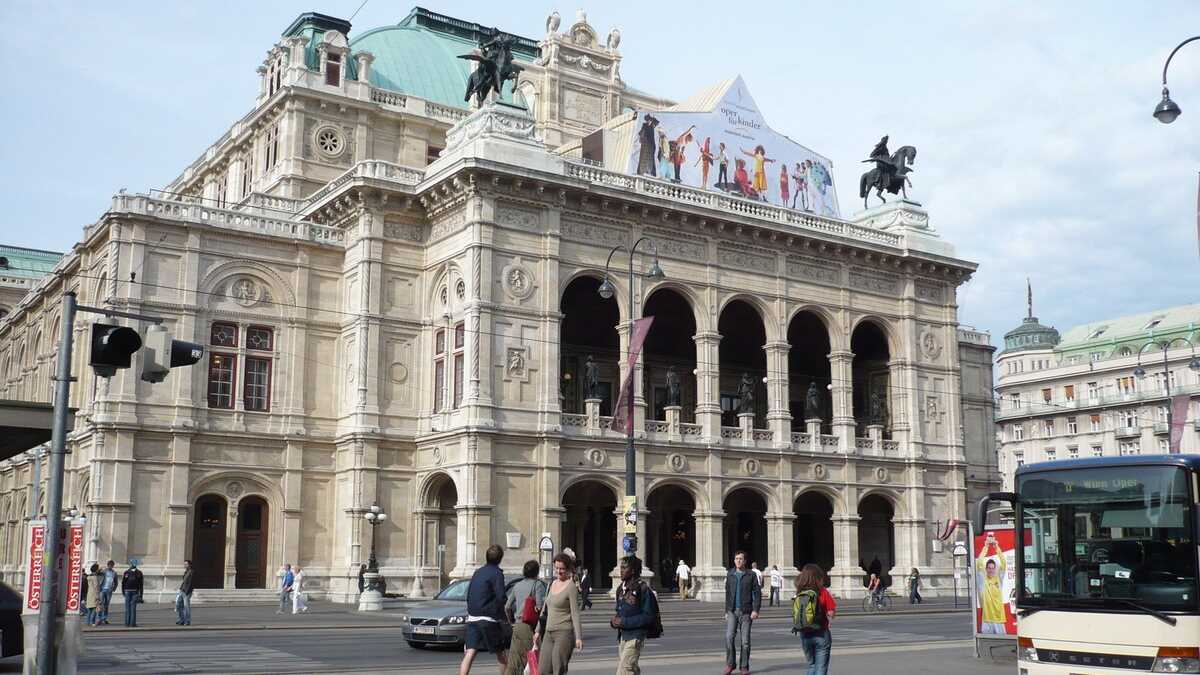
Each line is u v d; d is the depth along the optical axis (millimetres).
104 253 55531
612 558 64375
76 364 59094
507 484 51875
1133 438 114938
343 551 54188
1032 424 125625
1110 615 18281
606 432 55281
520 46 82500
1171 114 27250
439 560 55156
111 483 50562
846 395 64000
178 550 51562
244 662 26188
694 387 68500
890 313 67250
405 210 56875
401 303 56531
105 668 24719
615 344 66000
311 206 59594
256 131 70438
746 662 24109
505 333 52906
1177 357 112625
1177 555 18000
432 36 78125
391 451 55000
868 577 67438
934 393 68188
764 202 64812
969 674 23969
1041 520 19750
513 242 53781
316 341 56844
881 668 25109
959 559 66188
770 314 61969
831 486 62531
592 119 76625
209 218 54906
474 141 53531
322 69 67000
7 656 22562
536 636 18875
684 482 57281
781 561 59719
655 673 24312
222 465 53281
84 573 41250
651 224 58250
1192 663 17469
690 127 63469
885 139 70000
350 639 33406
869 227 66812
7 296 102500
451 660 27109
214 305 54406
